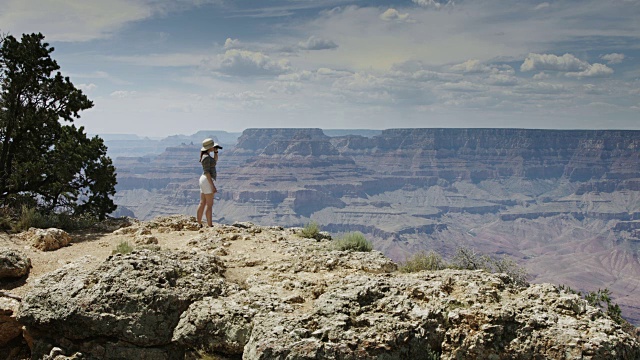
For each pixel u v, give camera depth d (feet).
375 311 30.83
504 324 29.37
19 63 79.97
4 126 81.46
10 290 38.09
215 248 49.21
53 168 83.20
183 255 39.75
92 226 63.52
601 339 27.22
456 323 30.27
